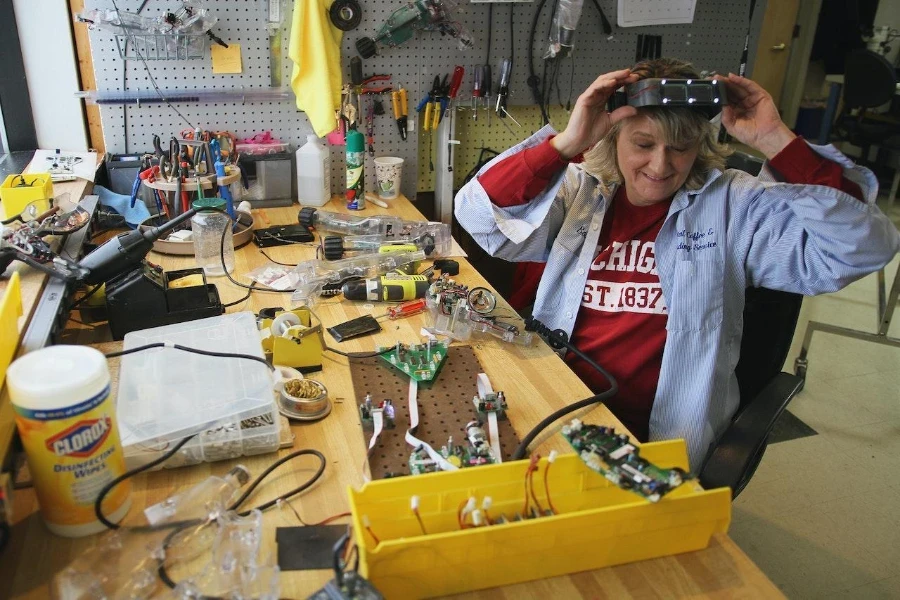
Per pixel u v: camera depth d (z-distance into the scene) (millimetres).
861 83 4305
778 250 1368
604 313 1483
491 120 2371
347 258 1688
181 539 836
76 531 831
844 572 1858
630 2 2215
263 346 1229
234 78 2018
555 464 857
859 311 3381
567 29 2156
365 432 1053
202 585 775
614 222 1497
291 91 2062
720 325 1391
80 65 2143
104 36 1879
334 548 757
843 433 2441
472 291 1510
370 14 2047
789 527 2010
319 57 1977
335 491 933
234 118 2066
